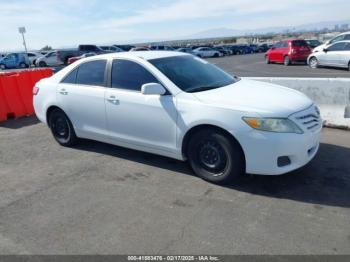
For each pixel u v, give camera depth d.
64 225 3.61
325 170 4.59
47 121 6.25
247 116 3.91
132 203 3.99
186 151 4.55
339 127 6.43
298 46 21.20
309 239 3.17
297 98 4.34
